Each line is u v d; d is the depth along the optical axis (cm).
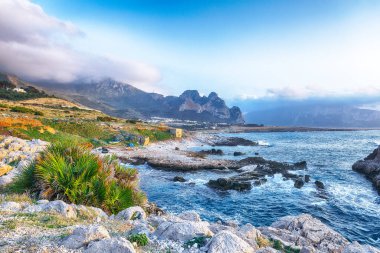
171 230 838
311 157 7525
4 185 1638
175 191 3656
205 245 744
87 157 1608
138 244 759
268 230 1404
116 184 1611
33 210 1066
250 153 8556
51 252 657
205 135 13525
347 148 10262
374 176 4406
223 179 3875
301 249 1001
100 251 639
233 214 2784
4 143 2873
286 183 4097
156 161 5597
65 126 7619
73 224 953
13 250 659
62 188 1402
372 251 913
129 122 12644
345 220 2634
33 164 1590
